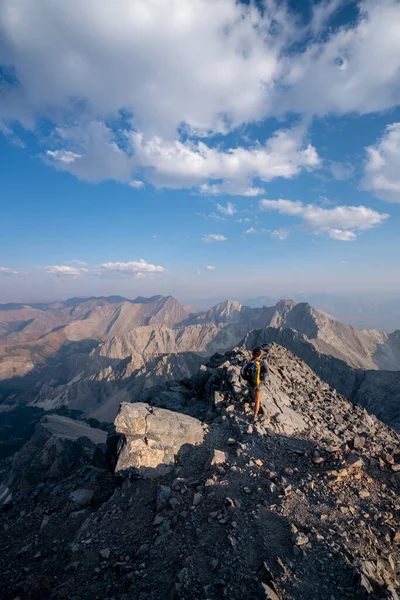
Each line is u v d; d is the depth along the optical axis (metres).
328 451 12.22
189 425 13.72
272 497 9.62
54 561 9.30
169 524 9.06
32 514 13.09
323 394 21.73
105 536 9.52
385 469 10.96
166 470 12.03
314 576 6.97
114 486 13.35
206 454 12.69
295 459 12.11
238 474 10.86
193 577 6.96
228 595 6.46
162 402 19.83
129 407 13.42
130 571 7.80
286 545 7.78
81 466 17.45
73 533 10.64
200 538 8.19
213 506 9.38
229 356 25.08
